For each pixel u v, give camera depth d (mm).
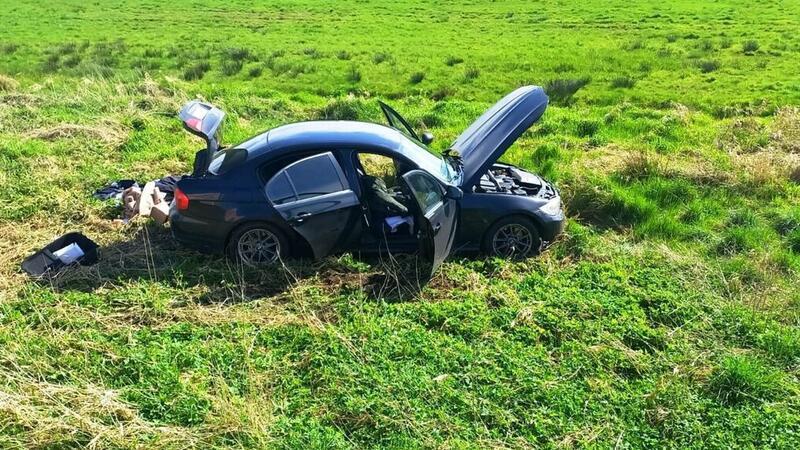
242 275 7375
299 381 5887
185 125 7961
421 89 18688
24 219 8883
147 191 9109
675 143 12805
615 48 24078
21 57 23531
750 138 12891
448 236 7547
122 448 5062
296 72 20812
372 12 34562
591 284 7512
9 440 5086
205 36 28250
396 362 6105
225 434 5254
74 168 10672
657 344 6535
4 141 11453
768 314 7059
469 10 34406
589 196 9742
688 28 27484
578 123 14016
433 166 7887
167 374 5809
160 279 7430
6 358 5910
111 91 15625
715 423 5547
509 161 11469
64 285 7250
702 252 8594
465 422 5453
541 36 27250
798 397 5832
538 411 5582
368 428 5371
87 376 5840
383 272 7613
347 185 7562
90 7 36938
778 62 20844
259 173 7582
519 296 7250
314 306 6961
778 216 9430
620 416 5598
